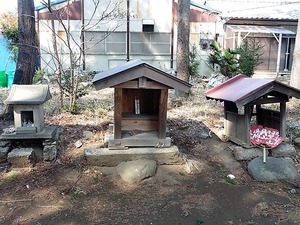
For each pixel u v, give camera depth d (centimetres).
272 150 409
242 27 1427
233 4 1733
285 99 400
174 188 346
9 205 309
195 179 367
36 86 407
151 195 331
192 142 453
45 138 391
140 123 414
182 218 292
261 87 371
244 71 1009
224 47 1447
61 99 570
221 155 419
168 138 400
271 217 293
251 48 1228
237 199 325
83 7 1260
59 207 307
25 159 375
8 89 934
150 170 363
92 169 375
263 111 446
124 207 309
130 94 424
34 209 303
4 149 390
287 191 339
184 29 759
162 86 375
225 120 452
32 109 389
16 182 350
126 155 381
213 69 1313
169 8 1337
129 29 1333
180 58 770
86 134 450
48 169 375
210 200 323
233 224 283
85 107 597
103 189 341
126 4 1295
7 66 1273
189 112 595
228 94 407
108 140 391
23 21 530
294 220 287
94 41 1315
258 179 363
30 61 539
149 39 1353
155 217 292
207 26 1348
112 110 589
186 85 376
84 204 313
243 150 406
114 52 1345
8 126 491
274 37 1469
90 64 1332
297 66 695
